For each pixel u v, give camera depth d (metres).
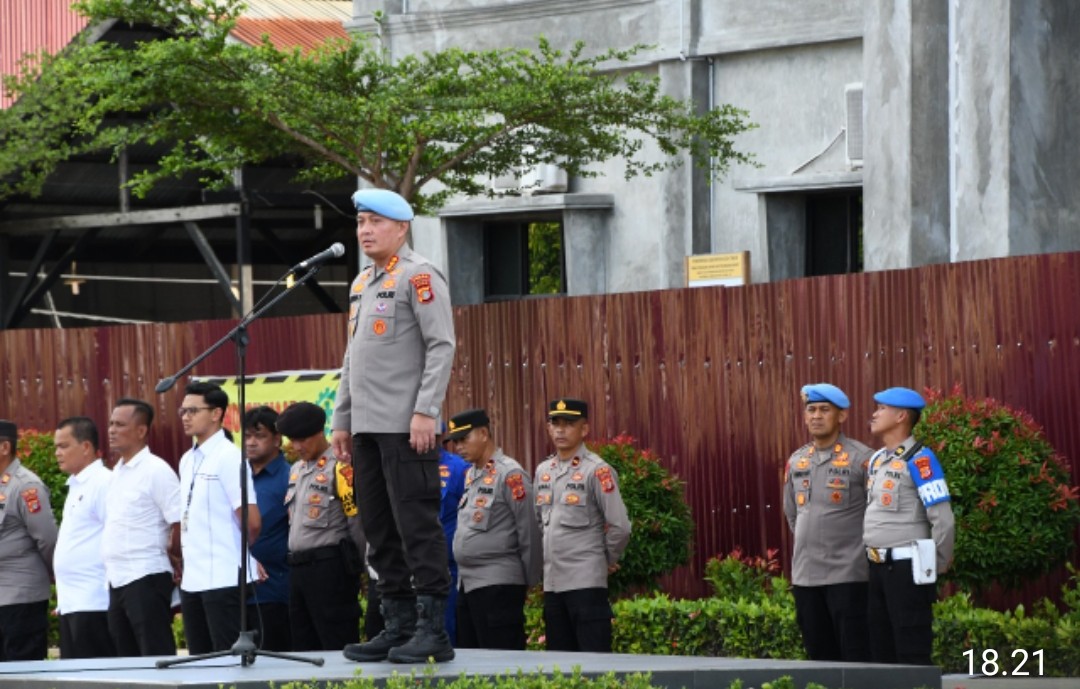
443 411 29.81
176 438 32.66
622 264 36.53
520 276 38.31
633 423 27.67
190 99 33.09
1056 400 23.14
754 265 34.31
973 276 23.97
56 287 53.81
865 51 31.09
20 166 43.66
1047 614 22.33
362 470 16.33
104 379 33.75
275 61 32.31
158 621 22.16
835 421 21.50
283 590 23.27
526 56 33.41
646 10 35.47
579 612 21.97
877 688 17.08
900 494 20.22
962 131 29.36
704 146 33.75
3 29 45.72
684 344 27.09
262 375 30.70
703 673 16.28
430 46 38.06
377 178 33.19
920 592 20.08
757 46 34.00
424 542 16.03
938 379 24.30
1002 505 21.48
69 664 17.72
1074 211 29.03
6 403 35.09
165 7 33.84
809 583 21.47
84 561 23.38
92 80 32.50
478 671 15.63
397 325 16.02
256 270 53.94
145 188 35.94
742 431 26.45
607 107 32.41
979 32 29.02
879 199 30.86
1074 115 29.06
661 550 24.66
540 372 28.67
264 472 23.25
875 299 24.95
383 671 15.75
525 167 35.56
